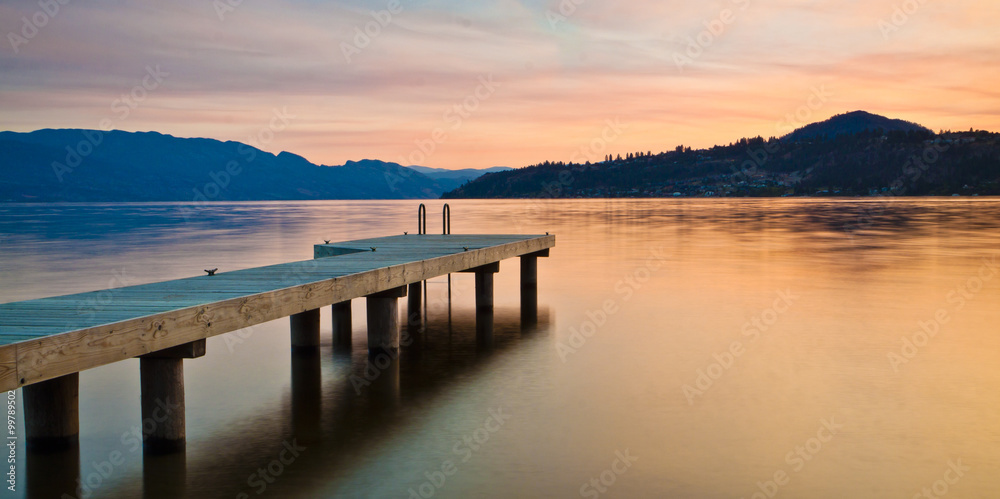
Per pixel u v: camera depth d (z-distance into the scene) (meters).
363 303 15.98
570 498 5.84
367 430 7.53
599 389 9.07
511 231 38.72
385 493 5.95
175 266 22.98
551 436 7.33
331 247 13.85
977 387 8.98
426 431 7.49
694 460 6.66
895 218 53.12
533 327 13.09
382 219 61.09
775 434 7.36
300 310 8.18
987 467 6.47
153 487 6.04
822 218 54.66
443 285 18.78
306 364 10.38
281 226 49.31
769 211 72.88
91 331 5.67
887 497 5.87
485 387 9.16
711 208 87.12
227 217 68.88
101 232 42.31
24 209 107.12
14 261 24.67
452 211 80.50
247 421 7.83
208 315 6.84
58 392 6.84
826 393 8.79
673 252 26.72
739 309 14.69
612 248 28.58
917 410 8.09
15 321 6.08
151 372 6.79
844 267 21.55
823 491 5.98
